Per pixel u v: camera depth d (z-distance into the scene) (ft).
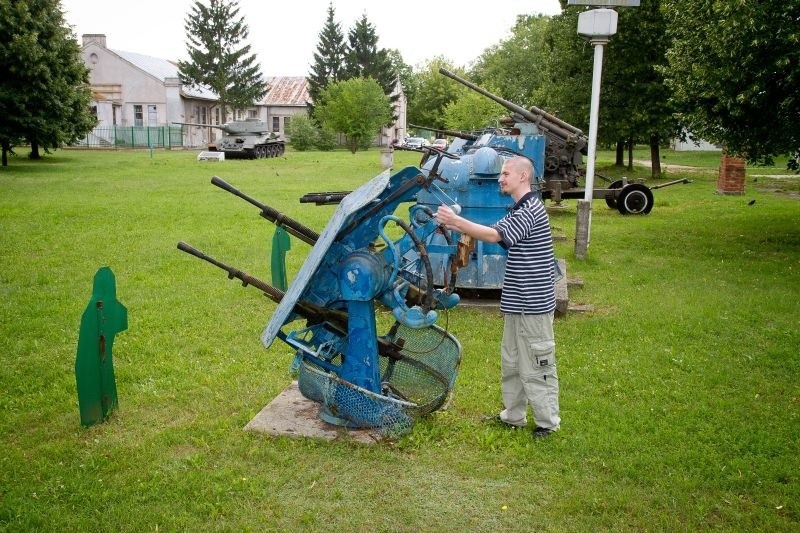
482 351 22.58
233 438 16.14
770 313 26.63
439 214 14.97
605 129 89.10
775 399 18.63
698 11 39.45
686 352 22.24
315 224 48.26
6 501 13.60
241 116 224.33
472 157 27.37
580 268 35.37
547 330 15.70
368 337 15.85
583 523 13.07
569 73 92.12
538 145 38.45
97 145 163.32
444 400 16.96
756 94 37.22
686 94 41.04
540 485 14.33
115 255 37.32
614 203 60.80
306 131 178.60
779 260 37.17
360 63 242.99
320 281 16.22
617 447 15.75
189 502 13.66
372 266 15.28
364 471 14.82
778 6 34.65
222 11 203.10
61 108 97.91
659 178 89.86
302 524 13.01
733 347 22.80
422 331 18.33
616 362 21.34
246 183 78.59
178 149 167.53
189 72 201.87
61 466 15.02
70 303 27.94
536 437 16.11
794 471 14.66
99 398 17.07
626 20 79.77
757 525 12.96
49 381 20.02
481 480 14.52
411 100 285.02
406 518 13.19
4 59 91.91
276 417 17.16
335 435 16.19
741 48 36.24
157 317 25.93
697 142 50.47
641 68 82.74
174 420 17.44
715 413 17.58
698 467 14.93
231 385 19.56
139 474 14.69
